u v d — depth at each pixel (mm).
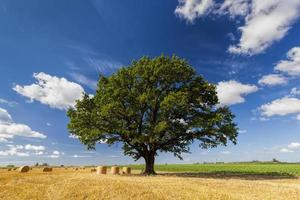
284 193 20078
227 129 41531
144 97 40812
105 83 45281
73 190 20781
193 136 42531
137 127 43156
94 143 43188
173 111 41719
